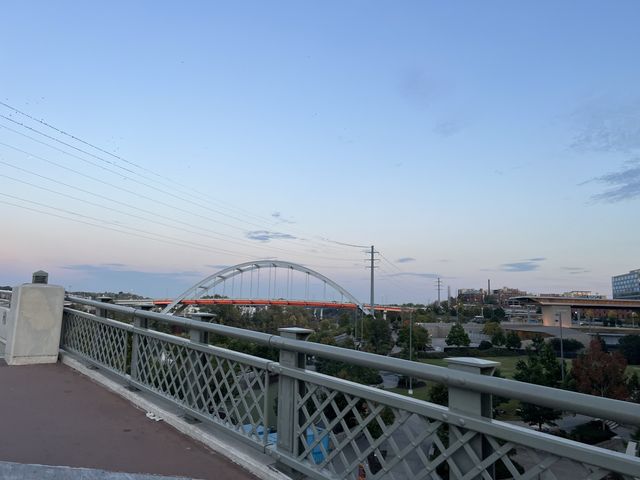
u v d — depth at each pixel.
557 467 1.69
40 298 6.89
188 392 4.06
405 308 79.31
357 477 2.47
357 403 2.51
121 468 3.15
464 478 1.97
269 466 3.06
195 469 3.17
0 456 3.30
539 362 23.27
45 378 5.84
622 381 20.25
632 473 1.46
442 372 2.08
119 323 5.50
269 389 3.24
